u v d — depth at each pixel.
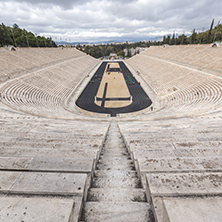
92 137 6.89
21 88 30.36
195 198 1.99
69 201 1.90
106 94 41.56
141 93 41.88
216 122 9.45
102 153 5.64
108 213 2.27
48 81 40.22
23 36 78.69
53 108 25.84
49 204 1.85
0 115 13.05
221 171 2.84
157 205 2.04
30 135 6.41
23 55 50.88
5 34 65.06
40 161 3.24
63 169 3.07
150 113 26.00
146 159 3.29
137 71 67.56
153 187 2.24
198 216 1.61
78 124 11.50
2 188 2.29
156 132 7.71
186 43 107.38
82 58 93.25
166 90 38.94
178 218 1.59
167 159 3.24
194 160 3.16
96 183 3.24
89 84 51.91
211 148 4.02
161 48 90.12
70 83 46.59
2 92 24.94
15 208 1.80
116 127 12.62
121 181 3.29
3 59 40.69
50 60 59.84
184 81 38.56
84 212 2.27
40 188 2.29
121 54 175.75
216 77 31.78
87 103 35.44
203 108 18.75
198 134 6.45
